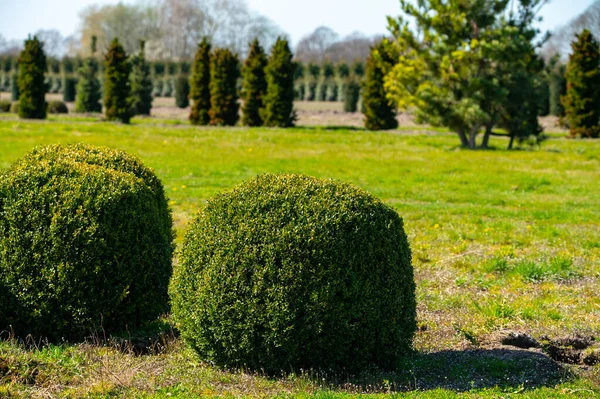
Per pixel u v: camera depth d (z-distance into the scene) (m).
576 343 7.02
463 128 31.53
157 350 6.60
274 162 23.17
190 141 28.94
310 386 5.69
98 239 6.52
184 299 6.13
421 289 9.25
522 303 8.56
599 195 18.27
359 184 19.36
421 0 31.23
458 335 7.34
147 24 112.00
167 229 7.84
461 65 30.16
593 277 9.89
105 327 6.77
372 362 6.16
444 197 17.50
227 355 6.00
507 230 13.22
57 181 6.66
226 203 6.15
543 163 24.73
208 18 111.44
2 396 5.11
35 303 6.47
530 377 6.12
